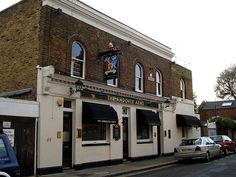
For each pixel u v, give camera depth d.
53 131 14.81
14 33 16.17
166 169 16.91
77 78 16.20
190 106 29.02
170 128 25.02
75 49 16.91
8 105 13.18
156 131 23.17
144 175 14.60
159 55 24.42
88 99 17.06
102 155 17.62
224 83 63.28
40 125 14.27
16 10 16.30
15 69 15.75
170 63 25.98
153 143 22.52
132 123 20.52
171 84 25.83
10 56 16.11
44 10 15.12
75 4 16.50
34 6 15.53
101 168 16.58
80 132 16.28
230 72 62.59
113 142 18.50
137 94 21.00
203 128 37.41
